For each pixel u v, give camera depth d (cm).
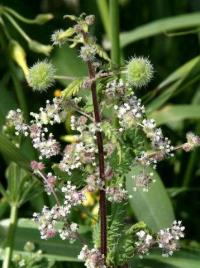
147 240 31
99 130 30
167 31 56
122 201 33
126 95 30
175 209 53
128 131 31
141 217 44
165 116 50
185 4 69
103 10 57
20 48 45
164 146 30
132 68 29
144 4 69
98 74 29
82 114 33
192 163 54
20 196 43
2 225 45
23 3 60
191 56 66
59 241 44
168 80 50
